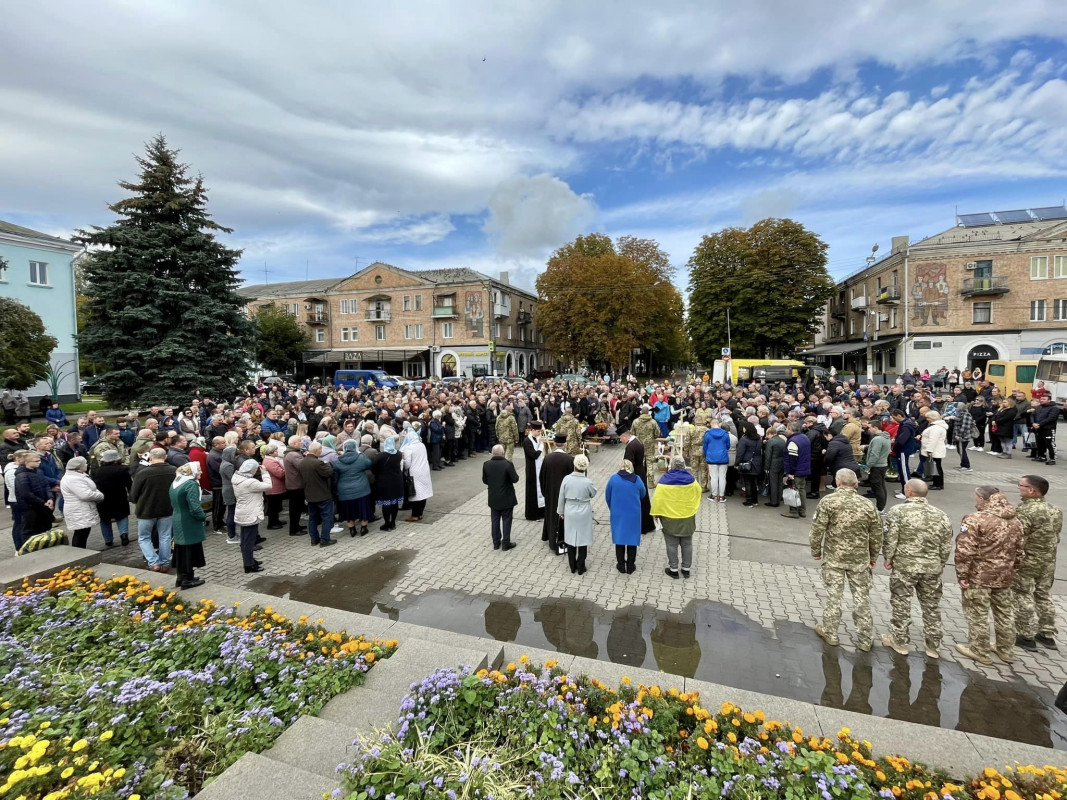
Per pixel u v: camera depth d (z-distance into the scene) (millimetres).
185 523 5766
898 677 4449
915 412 12984
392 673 3881
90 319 18906
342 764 2809
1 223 27047
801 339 39188
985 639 4621
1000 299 33562
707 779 2852
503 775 2842
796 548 7461
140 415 18094
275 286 59531
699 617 5543
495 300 49406
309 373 52938
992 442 13984
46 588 5645
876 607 5711
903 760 3031
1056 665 4594
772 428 9531
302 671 3912
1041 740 3713
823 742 3178
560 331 44250
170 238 19406
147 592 5590
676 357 71250
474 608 5820
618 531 6473
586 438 15016
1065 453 13734
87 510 7070
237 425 10047
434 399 15047
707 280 42125
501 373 50094
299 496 8469
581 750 3039
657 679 3928
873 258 41531
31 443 9125
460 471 13141
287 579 6652
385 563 7141
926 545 4621
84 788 2643
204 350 19828
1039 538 4852
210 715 3447
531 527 8734
